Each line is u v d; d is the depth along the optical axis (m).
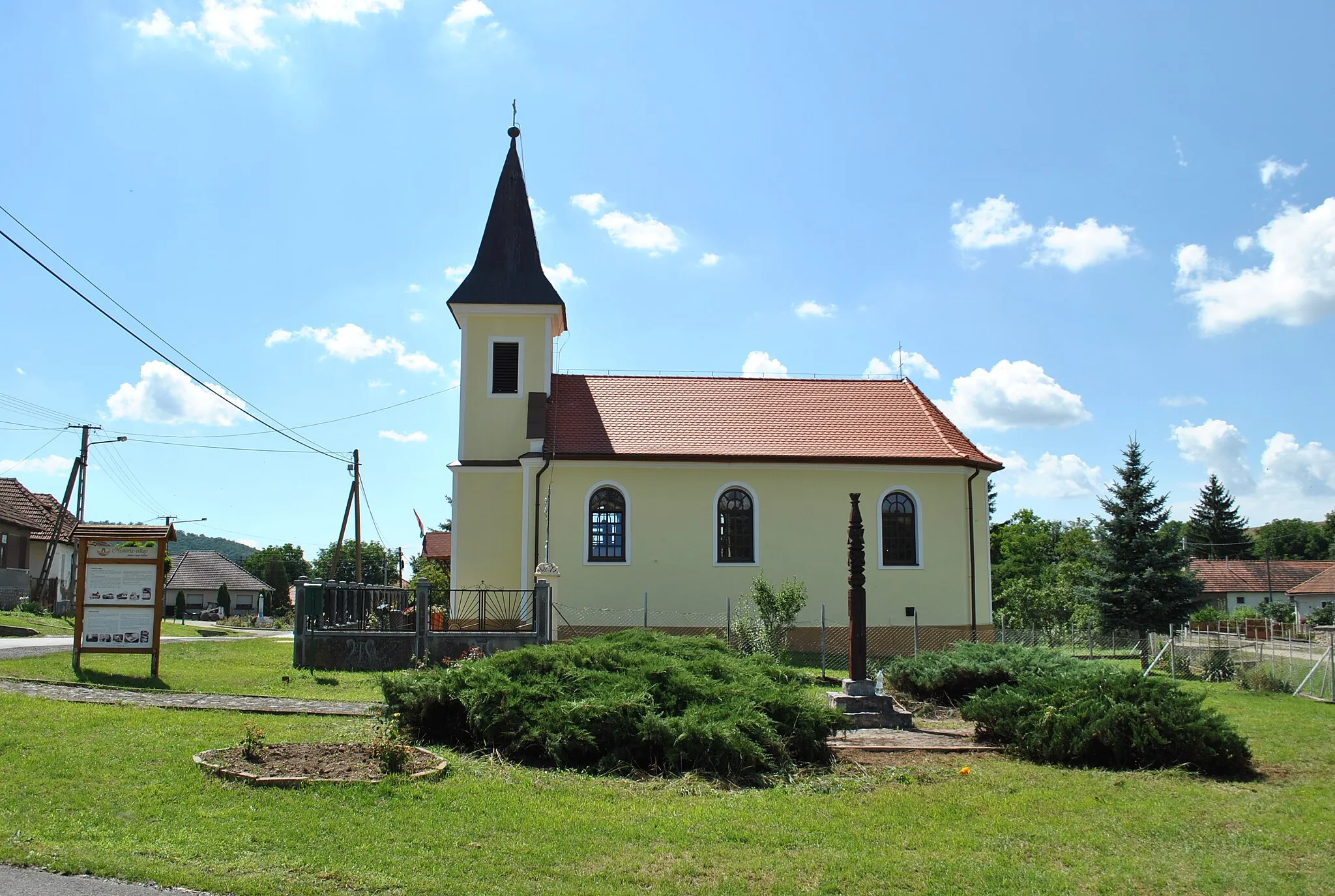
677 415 29.36
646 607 26.09
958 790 10.33
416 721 11.66
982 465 28.94
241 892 6.42
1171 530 34.84
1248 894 7.15
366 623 21.62
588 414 28.98
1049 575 48.44
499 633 20.39
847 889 7.02
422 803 8.63
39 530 45.25
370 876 6.83
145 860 6.82
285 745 10.09
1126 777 11.18
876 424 29.95
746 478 27.67
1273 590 74.94
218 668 18.19
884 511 28.19
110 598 16.20
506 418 28.69
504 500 28.16
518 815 8.52
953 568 28.17
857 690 15.00
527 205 30.22
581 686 11.60
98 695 13.46
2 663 15.93
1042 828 8.81
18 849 6.88
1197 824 9.05
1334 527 110.88
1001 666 16.56
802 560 27.55
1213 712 12.32
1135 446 35.19
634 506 27.20
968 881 7.27
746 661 13.66
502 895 6.62
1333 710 18.05
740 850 7.86
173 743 10.10
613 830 8.23
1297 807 9.75
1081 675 13.63
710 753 10.59
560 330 31.30
